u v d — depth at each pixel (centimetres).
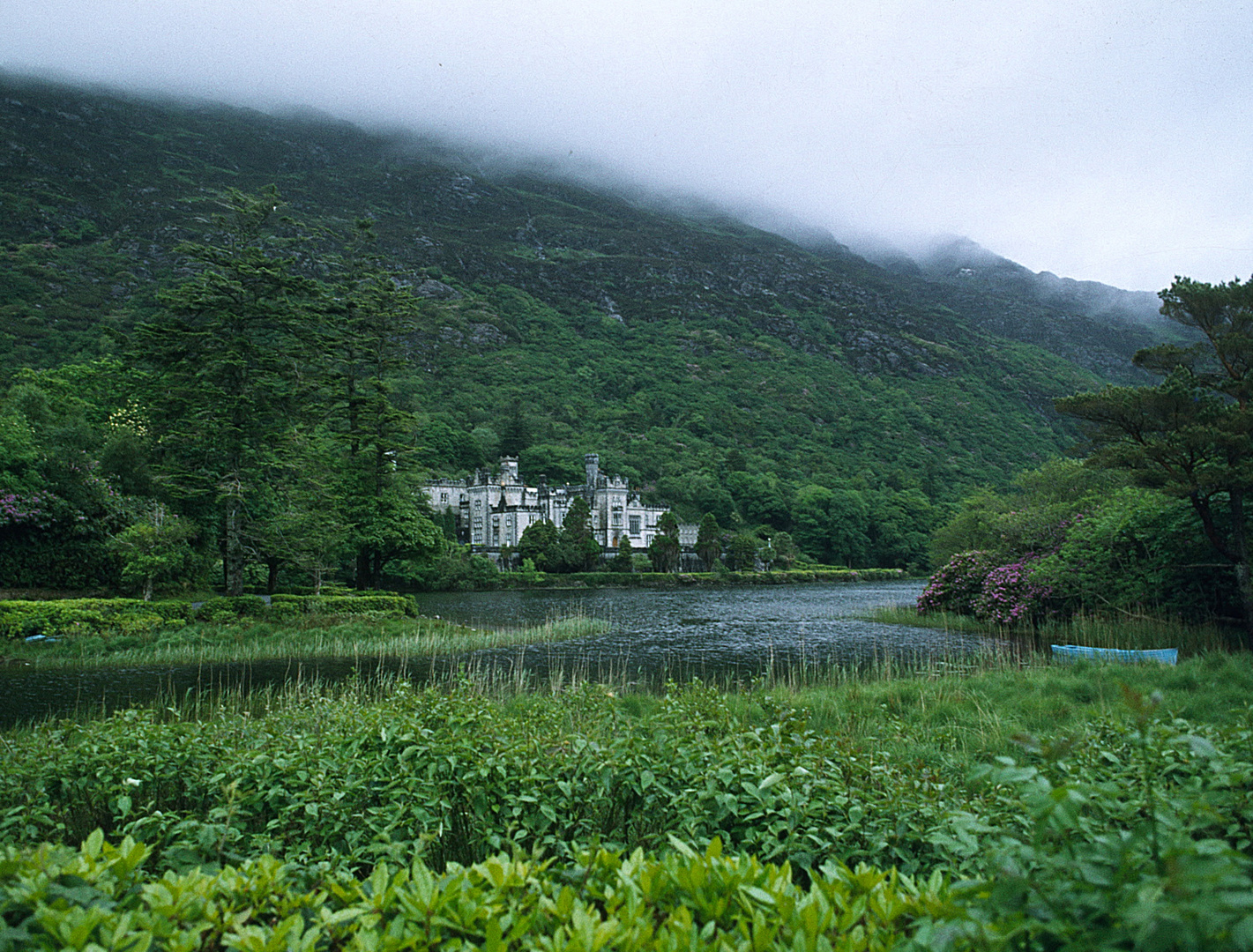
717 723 721
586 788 556
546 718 831
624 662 2219
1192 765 477
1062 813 264
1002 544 3400
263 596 3366
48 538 3030
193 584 3428
